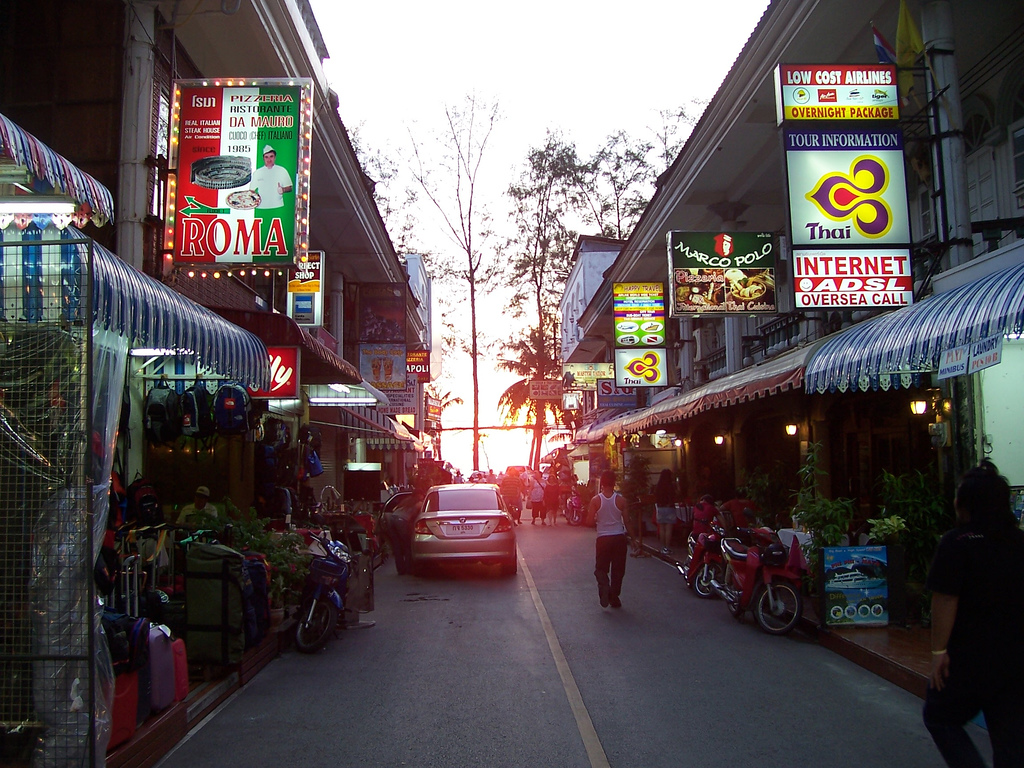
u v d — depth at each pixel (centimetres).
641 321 2161
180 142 946
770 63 1338
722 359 2158
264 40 1162
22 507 438
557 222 4316
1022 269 648
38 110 971
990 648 364
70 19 988
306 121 955
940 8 1015
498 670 753
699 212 2006
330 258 2233
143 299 545
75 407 439
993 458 858
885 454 1262
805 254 991
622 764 510
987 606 370
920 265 1066
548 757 523
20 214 507
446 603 1148
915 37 1041
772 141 1609
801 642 860
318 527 1334
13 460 439
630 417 2227
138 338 538
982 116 1211
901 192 1003
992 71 1169
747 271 1498
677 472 2425
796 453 1577
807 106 1014
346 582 912
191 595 680
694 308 1485
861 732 563
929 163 1134
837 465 1426
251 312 1045
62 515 438
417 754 532
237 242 937
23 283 450
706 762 510
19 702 434
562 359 4531
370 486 2239
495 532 1410
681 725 584
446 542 1399
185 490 1162
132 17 967
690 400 1557
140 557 702
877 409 1287
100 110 967
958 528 391
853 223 998
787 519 1348
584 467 4031
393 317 2256
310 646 829
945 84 1002
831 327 1439
